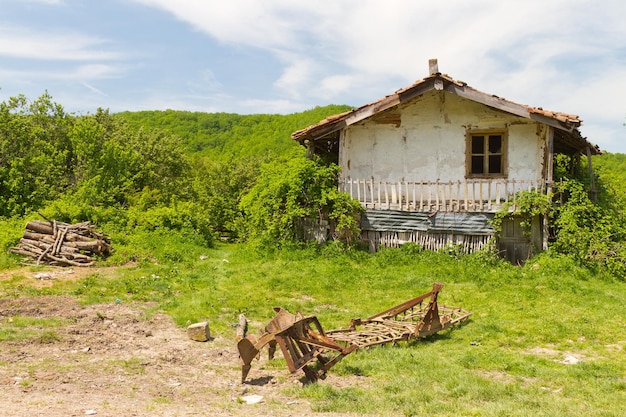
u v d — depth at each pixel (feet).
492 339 32.89
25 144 100.73
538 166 59.57
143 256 61.57
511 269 53.52
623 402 22.75
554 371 26.76
